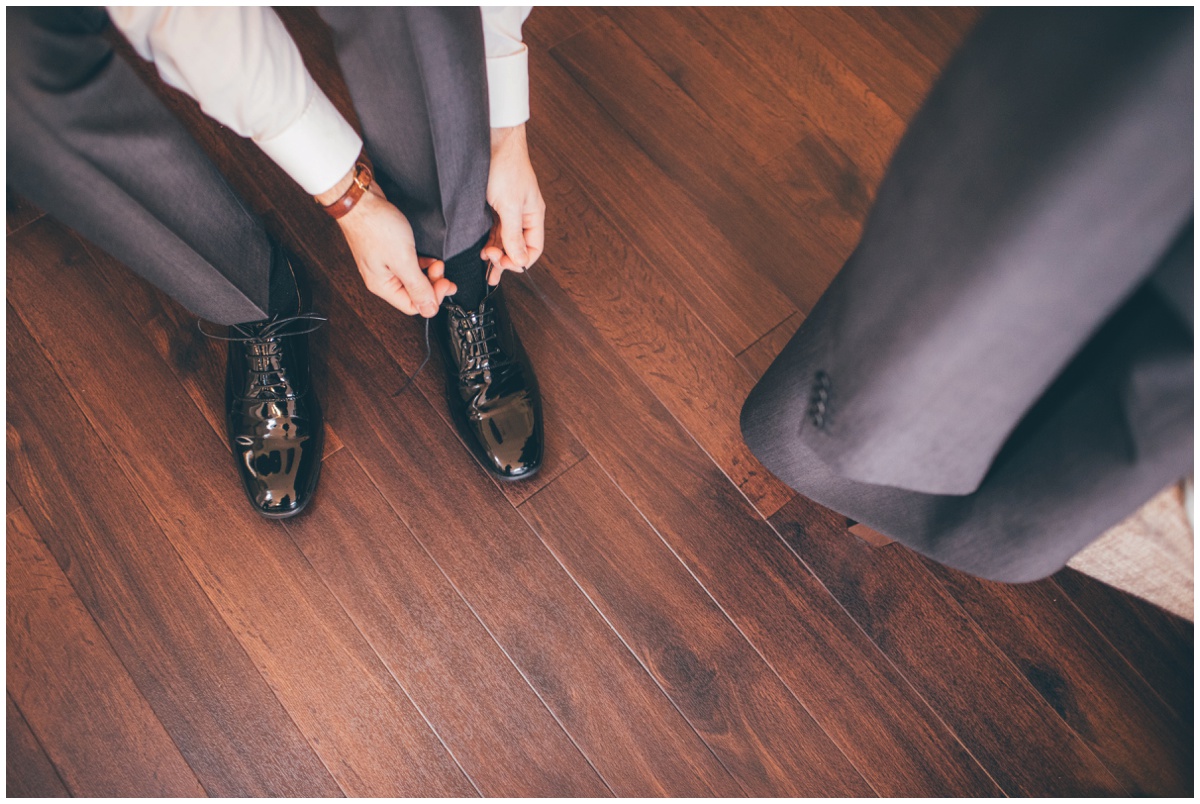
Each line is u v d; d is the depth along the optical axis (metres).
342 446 1.13
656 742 1.01
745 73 1.43
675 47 1.45
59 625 1.01
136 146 0.74
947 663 1.06
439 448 1.13
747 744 1.02
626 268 1.26
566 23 1.46
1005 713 1.04
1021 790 1.01
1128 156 0.42
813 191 1.34
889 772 1.01
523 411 1.11
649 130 1.37
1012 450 0.70
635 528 1.11
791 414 0.83
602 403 1.17
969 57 0.48
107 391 1.13
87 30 0.69
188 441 1.11
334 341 1.18
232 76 0.70
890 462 0.68
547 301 1.23
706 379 1.20
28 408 1.11
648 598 1.08
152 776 0.97
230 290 0.93
